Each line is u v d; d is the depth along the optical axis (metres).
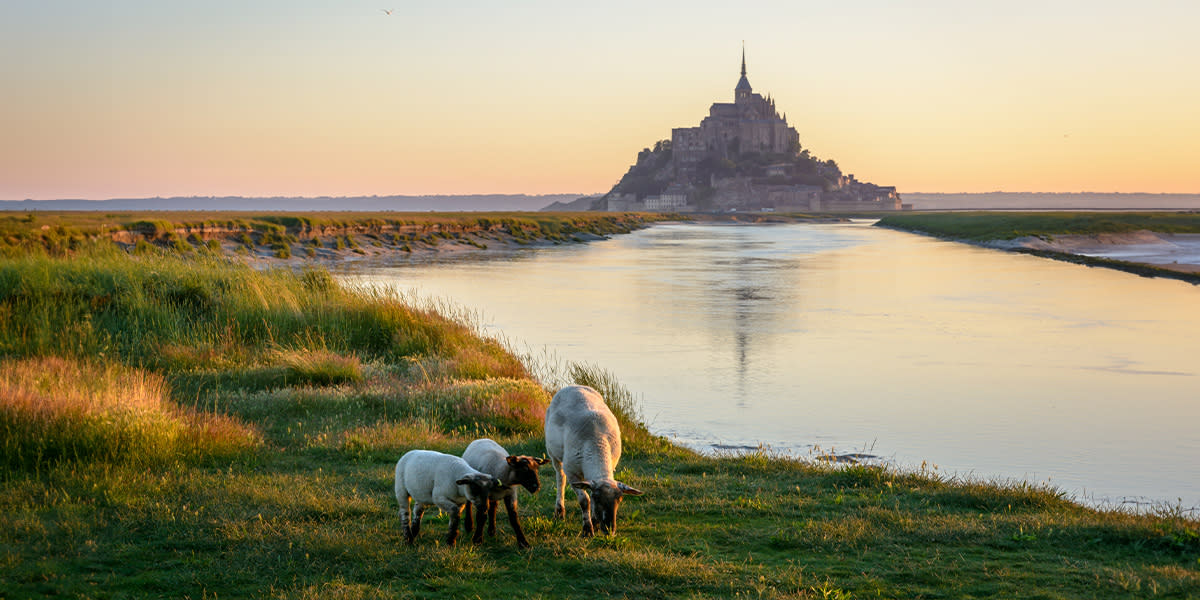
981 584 8.91
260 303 26.70
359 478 13.09
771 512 11.77
